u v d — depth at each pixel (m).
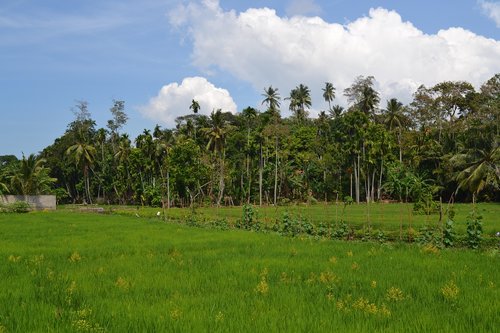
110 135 107.31
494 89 70.19
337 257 14.73
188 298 9.03
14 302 8.78
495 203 62.97
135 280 10.94
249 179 82.38
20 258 14.91
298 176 82.75
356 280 10.67
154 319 7.51
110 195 101.94
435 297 9.00
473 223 18.83
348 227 27.12
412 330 6.77
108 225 30.84
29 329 7.09
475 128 65.69
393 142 79.12
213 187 79.69
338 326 7.00
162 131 95.56
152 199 83.19
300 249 17.00
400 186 60.62
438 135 79.25
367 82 94.25
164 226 30.05
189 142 75.50
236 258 14.60
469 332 6.64
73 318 7.56
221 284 10.48
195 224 33.81
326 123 93.38
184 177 72.81
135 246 18.47
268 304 8.45
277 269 12.38
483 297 8.78
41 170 69.12
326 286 9.98
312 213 42.47
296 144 84.75
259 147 82.75
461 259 14.02
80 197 106.31
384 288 9.80
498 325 6.94
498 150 49.75
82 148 83.94
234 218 39.41
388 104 83.00
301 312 7.89
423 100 78.62
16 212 56.72
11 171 70.94
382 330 6.78
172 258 14.57
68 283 10.69
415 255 14.92
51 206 64.62
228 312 7.91
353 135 77.88
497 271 11.84
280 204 71.38
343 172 83.69
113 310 8.16
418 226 27.08
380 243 20.17
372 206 58.25
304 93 106.25
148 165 85.94
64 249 17.55
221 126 76.06
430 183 71.50
